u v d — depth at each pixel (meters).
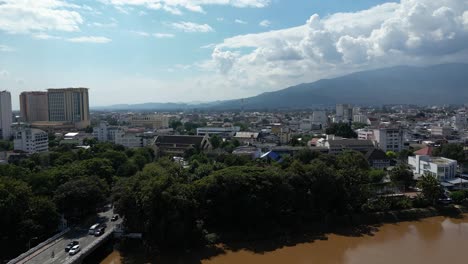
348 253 117.31
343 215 143.62
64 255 99.81
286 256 115.06
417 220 147.88
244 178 129.50
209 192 127.50
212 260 111.25
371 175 178.62
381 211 149.25
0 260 104.00
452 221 147.25
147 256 112.38
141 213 115.50
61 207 125.31
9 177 137.12
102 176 160.62
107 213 139.00
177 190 117.00
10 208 107.94
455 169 189.38
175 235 112.75
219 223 131.12
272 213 134.00
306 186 141.88
